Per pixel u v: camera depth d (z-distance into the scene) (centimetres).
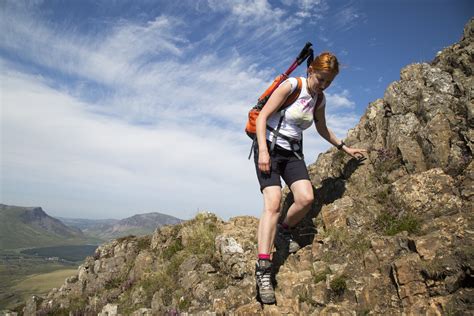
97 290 317
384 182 240
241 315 188
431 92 255
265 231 188
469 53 259
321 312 174
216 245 261
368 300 172
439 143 225
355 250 199
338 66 183
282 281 203
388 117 277
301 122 194
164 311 228
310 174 301
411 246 178
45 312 313
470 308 141
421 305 154
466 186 196
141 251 323
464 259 152
